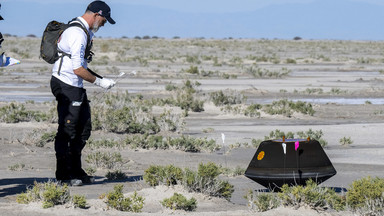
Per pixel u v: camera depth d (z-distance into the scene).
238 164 27.97
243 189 20.91
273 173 19.19
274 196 16.84
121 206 15.48
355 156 31.05
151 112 48.44
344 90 71.88
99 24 19.66
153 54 184.75
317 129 41.34
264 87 76.62
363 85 81.00
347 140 35.31
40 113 43.19
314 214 15.38
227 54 194.38
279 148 19.30
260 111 50.66
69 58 19.55
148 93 66.88
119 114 39.81
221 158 29.89
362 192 15.95
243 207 17.12
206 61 145.50
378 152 32.28
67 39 19.31
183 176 18.67
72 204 15.17
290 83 83.56
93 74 19.56
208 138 37.28
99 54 151.88
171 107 52.84
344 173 25.41
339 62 143.88
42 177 22.17
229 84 80.88
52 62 19.80
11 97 61.19
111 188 19.66
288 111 49.16
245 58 158.88
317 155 19.33
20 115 41.38
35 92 66.50
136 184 20.59
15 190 18.72
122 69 107.75
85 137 20.36
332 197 16.34
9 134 35.41
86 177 20.69
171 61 137.75
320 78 93.69
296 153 19.16
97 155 26.23
